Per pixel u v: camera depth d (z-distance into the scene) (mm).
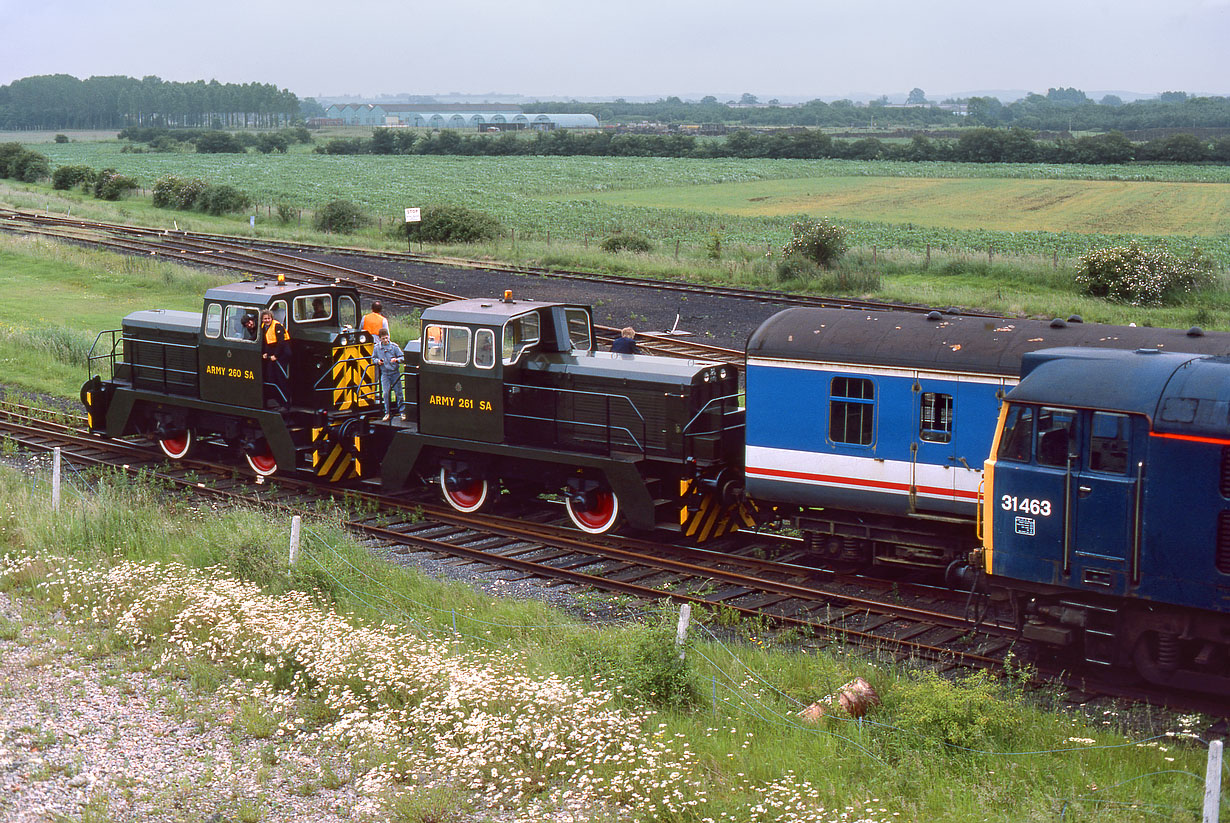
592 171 127000
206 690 10961
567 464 16844
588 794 8867
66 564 14195
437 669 10578
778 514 15555
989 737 9508
